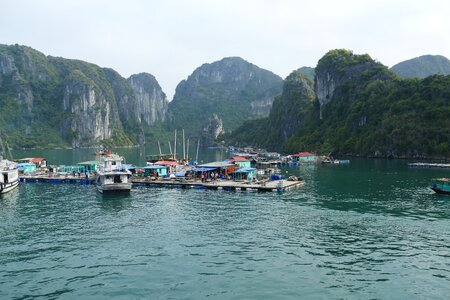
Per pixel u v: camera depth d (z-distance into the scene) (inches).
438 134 6451.8
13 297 1111.6
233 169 3804.1
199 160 7066.9
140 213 2180.1
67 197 2751.0
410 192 2869.1
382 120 7549.2
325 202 2470.5
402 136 6855.3
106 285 1187.3
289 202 2474.2
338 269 1302.9
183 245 1566.2
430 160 6156.5
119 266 1341.0
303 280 1215.6
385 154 7062.0
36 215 2144.4
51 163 6560.0
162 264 1355.8
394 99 7815.0
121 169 3107.8
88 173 3757.4
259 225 1877.5
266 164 5315.0
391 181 3548.2
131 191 3002.0
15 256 1450.5
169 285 1182.9
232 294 1120.8
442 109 6692.9
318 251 1482.5
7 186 2982.3
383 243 1576.0
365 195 2743.6
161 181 3331.7
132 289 1157.1
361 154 7564.0
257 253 1462.8
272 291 1138.7
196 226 1866.4
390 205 2356.1
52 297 1111.6
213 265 1343.5
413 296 1107.3
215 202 2493.8
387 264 1344.7
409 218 2004.2
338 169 4899.1
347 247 1528.1
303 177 3991.1
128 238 1670.8
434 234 1701.5
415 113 7037.4
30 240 1652.3
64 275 1267.2
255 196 2719.0
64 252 1492.4
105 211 2242.9
